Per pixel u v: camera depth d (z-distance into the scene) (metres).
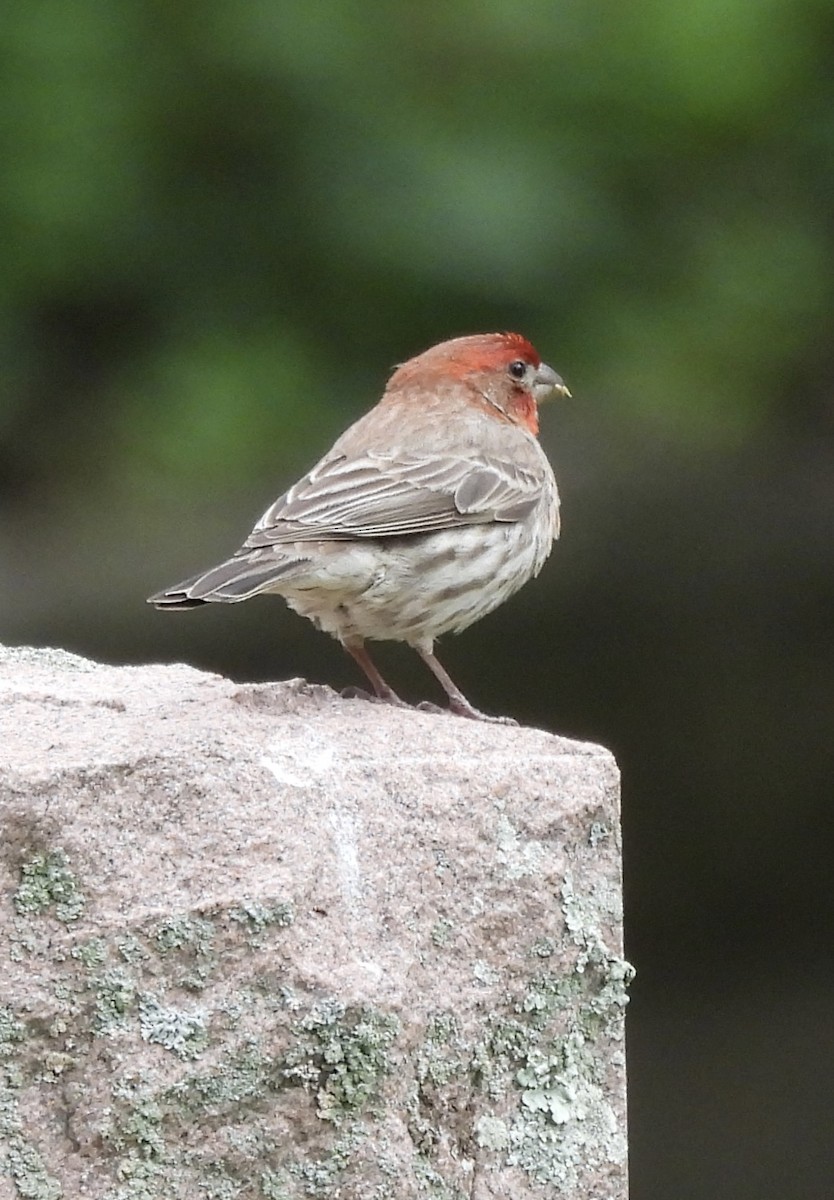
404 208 14.09
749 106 14.74
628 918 13.91
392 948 5.18
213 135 14.25
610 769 5.61
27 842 5.00
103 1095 4.93
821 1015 12.86
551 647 16.83
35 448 15.20
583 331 14.55
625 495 18.48
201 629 16.61
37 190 14.05
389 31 14.38
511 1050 5.36
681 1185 11.27
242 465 14.67
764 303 15.04
